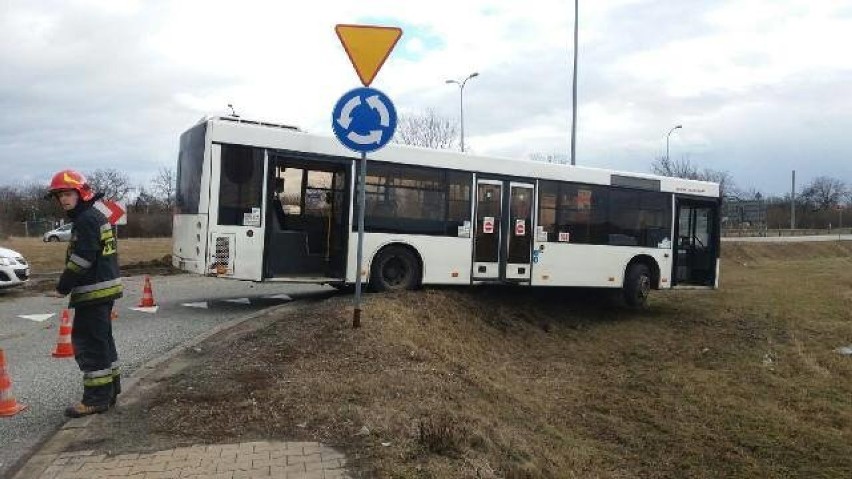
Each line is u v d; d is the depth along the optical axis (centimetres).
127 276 1817
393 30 827
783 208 9050
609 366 1212
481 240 1282
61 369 767
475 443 536
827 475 823
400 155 1203
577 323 1448
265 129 1112
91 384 562
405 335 914
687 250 1630
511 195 1320
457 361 890
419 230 1219
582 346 1309
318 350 776
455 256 1253
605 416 946
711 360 1268
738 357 1286
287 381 646
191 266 1093
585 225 1422
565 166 1394
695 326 1496
